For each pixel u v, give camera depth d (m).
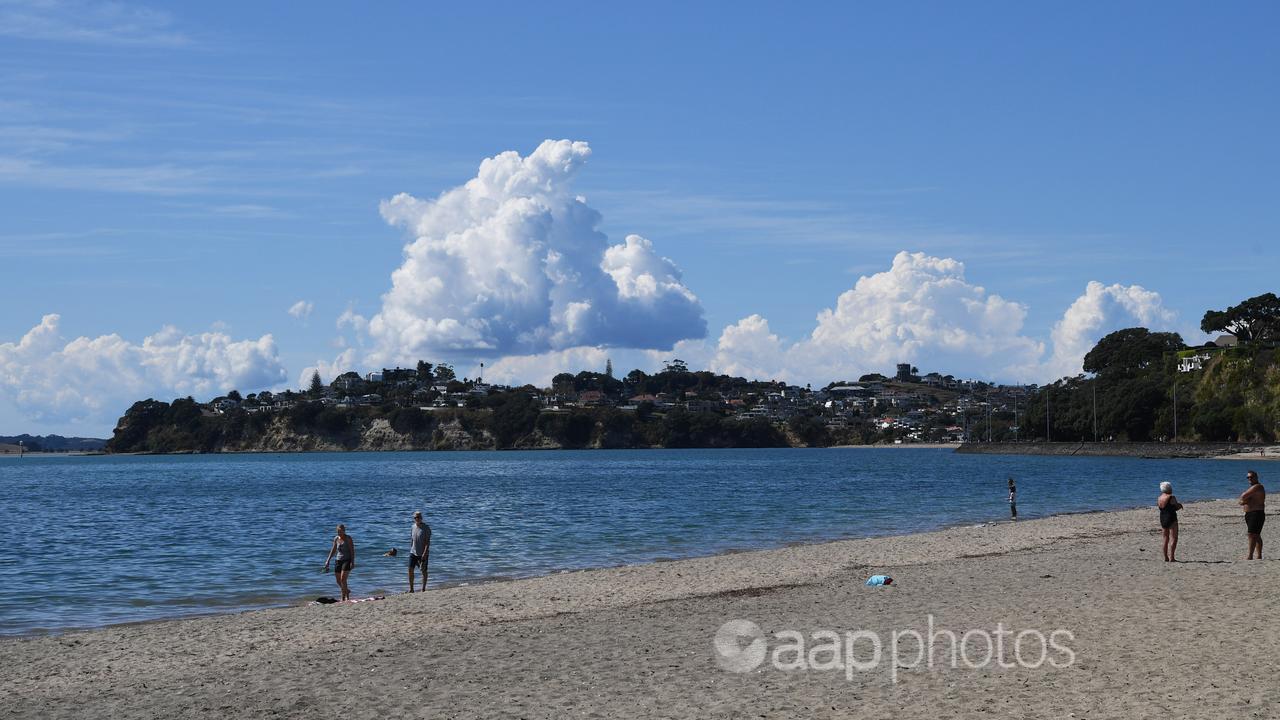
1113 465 154.00
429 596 27.27
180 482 140.38
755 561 34.31
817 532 49.12
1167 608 20.44
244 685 16.56
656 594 26.88
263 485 125.19
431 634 21.03
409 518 63.69
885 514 60.69
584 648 18.67
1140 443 188.75
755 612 22.44
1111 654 16.31
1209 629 18.00
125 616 27.12
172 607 28.58
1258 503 29.02
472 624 22.55
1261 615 19.23
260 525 60.22
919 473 136.38
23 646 20.75
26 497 103.06
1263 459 162.75
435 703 14.84
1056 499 73.81
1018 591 24.05
